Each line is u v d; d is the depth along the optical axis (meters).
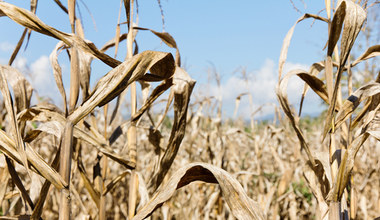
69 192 1.35
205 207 4.08
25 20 1.39
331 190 1.52
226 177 1.29
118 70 1.39
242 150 7.29
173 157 1.83
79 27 2.30
